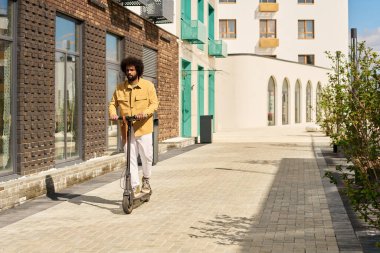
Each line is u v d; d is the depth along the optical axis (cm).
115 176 1170
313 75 5141
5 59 909
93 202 844
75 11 1165
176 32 2203
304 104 5009
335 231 626
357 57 634
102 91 1326
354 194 536
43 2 1008
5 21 905
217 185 1017
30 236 620
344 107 594
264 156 1630
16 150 930
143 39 1714
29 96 959
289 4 5300
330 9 5338
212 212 754
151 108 771
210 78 3366
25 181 850
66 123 1154
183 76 2397
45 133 1019
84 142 1227
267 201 836
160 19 1803
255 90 4238
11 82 925
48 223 691
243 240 590
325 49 5347
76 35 1205
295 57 5331
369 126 557
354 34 1366
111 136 1434
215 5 3372
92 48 1266
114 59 1481
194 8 2580
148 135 791
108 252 548
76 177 1044
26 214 754
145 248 561
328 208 770
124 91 788
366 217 539
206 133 2278
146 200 838
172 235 618
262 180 1082
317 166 1327
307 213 736
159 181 1080
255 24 5253
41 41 1002
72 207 802
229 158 1570
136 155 792
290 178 1106
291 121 4778
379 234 625
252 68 4203
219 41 3127
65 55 1145
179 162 1461
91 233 632
